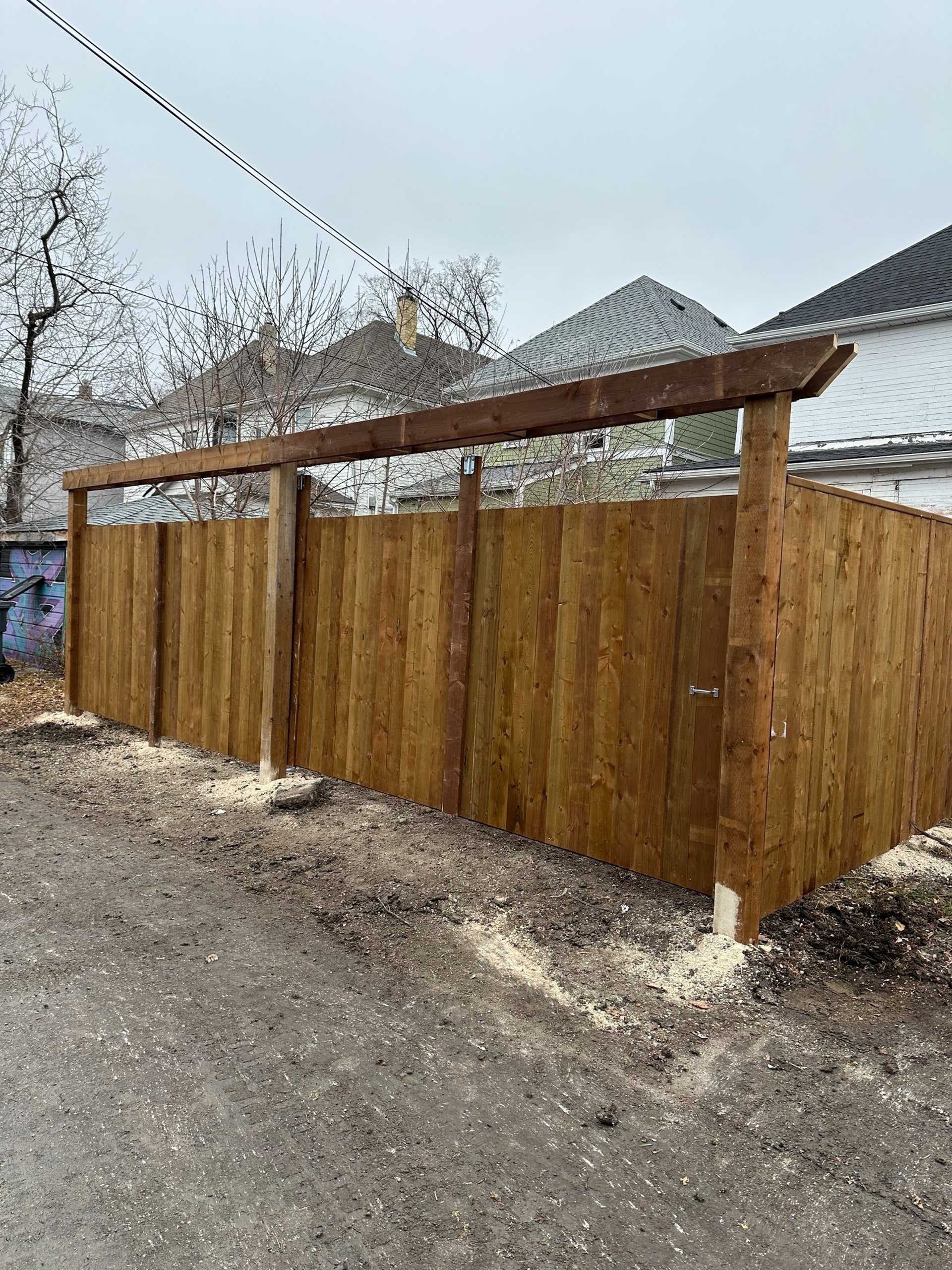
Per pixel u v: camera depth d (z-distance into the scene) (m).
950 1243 2.01
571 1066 2.74
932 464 11.91
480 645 4.78
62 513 23.73
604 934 3.72
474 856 4.66
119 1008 3.05
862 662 4.24
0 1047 2.77
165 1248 1.92
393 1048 2.83
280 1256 1.91
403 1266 1.89
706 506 3.71
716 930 3.61
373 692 5.46
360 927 3.80
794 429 15.16
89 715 8.35
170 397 12.99
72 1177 2.15
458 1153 2.30
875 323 13.90
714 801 3.68
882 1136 2.43
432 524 5.07
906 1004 3.23
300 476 5.98
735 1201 2.14
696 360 3.49
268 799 5.58
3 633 10.95
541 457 14.89
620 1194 2.16
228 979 3.30
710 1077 2.70
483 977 3.35
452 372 17.11
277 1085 2.60
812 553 3.72
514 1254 1.94
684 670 3.80
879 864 4.72
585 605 4.23
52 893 4.13
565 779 4.33
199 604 6.74
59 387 17.33
